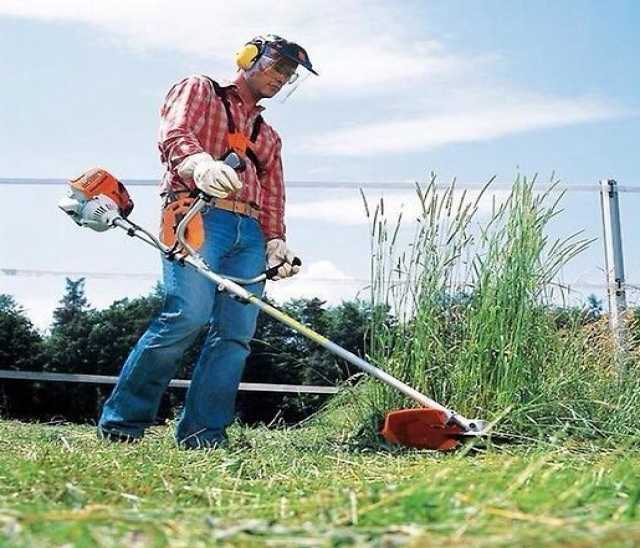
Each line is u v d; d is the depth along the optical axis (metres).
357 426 5.21
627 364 5.38
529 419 4.71
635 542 1.58
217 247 4.66
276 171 5.05
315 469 3.66
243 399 7.25
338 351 4.23
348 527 1.98
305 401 6.98
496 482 2.36
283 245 5.05
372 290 5.30
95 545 1.71
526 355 5.03
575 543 1.58
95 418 8.03
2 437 4.67
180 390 7.79
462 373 5.01
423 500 2.05
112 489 2.79
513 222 5.18
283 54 4.78
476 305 5.17
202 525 1.89
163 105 4.79
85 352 8.06
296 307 7.15
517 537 1.62
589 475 2.75
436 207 5.31
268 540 1.77
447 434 4.12
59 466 3.03
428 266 5.25
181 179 4.67
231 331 4.80
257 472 3.61
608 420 4.93
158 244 4.54
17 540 1.69
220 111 4.78
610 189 6.50
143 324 8.20
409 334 5.25
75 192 4.68
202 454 4.03
